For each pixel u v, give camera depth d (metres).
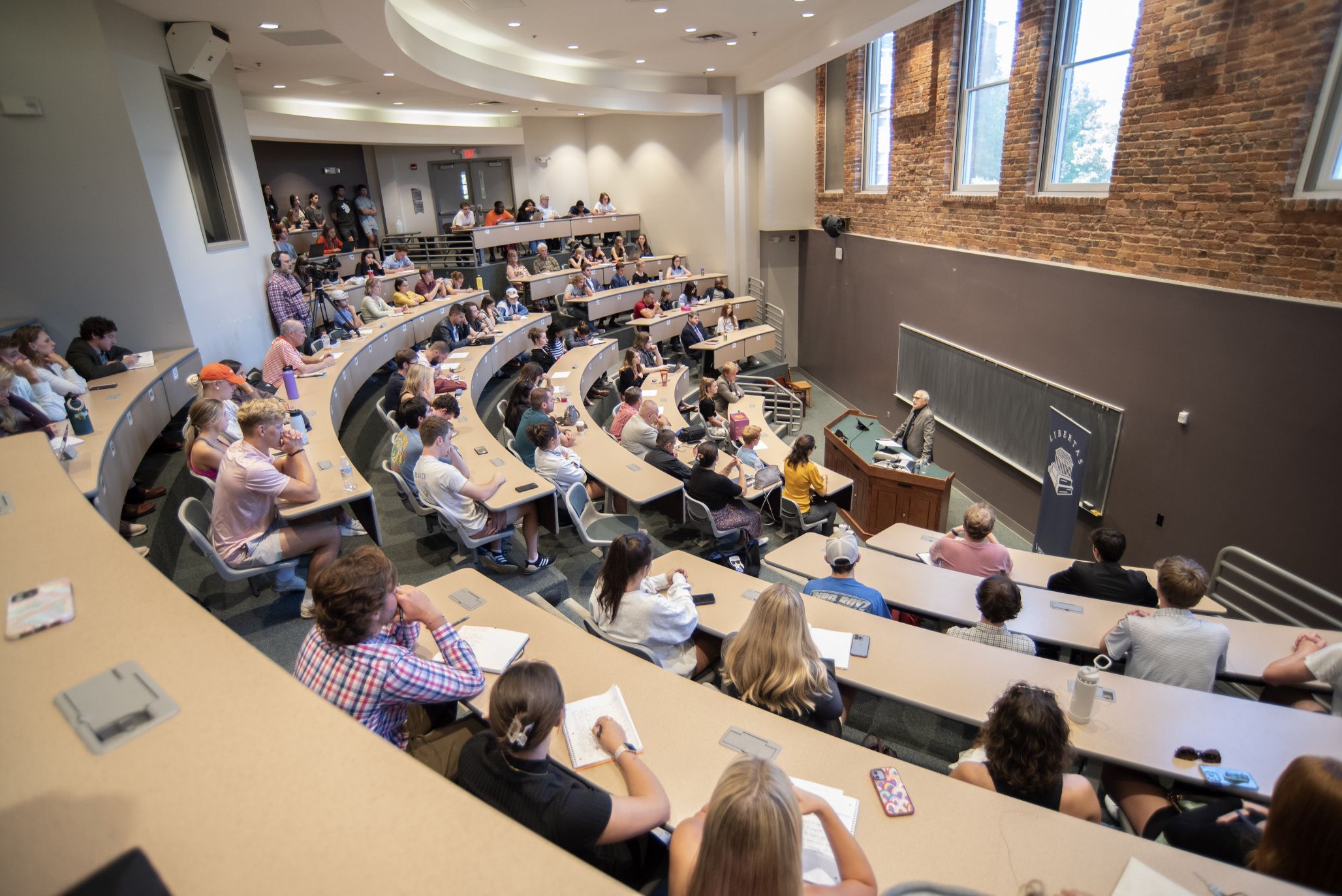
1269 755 2.67
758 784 1.42
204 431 4.32
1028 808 2.18
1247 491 5.15
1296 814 1.72
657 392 9.71
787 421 11.85
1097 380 6.61
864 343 11.88
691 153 14.74
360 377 8.33
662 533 6.59
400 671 2.22
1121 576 4.15
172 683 1.33
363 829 1.04
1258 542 5.09
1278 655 3.50
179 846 1.00
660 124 15.07
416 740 2.41
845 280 12.41
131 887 0.78
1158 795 2.81
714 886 1.41
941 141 8.94
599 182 16.53
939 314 9.36
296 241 14.11
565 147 16.31
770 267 14.52
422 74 8.75
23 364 4.84
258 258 8.35
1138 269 6.04
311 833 1.03
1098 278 6.43
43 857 0.96
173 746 1.17
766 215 13.98
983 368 8.45
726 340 12.86
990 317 8.24
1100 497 6.66
